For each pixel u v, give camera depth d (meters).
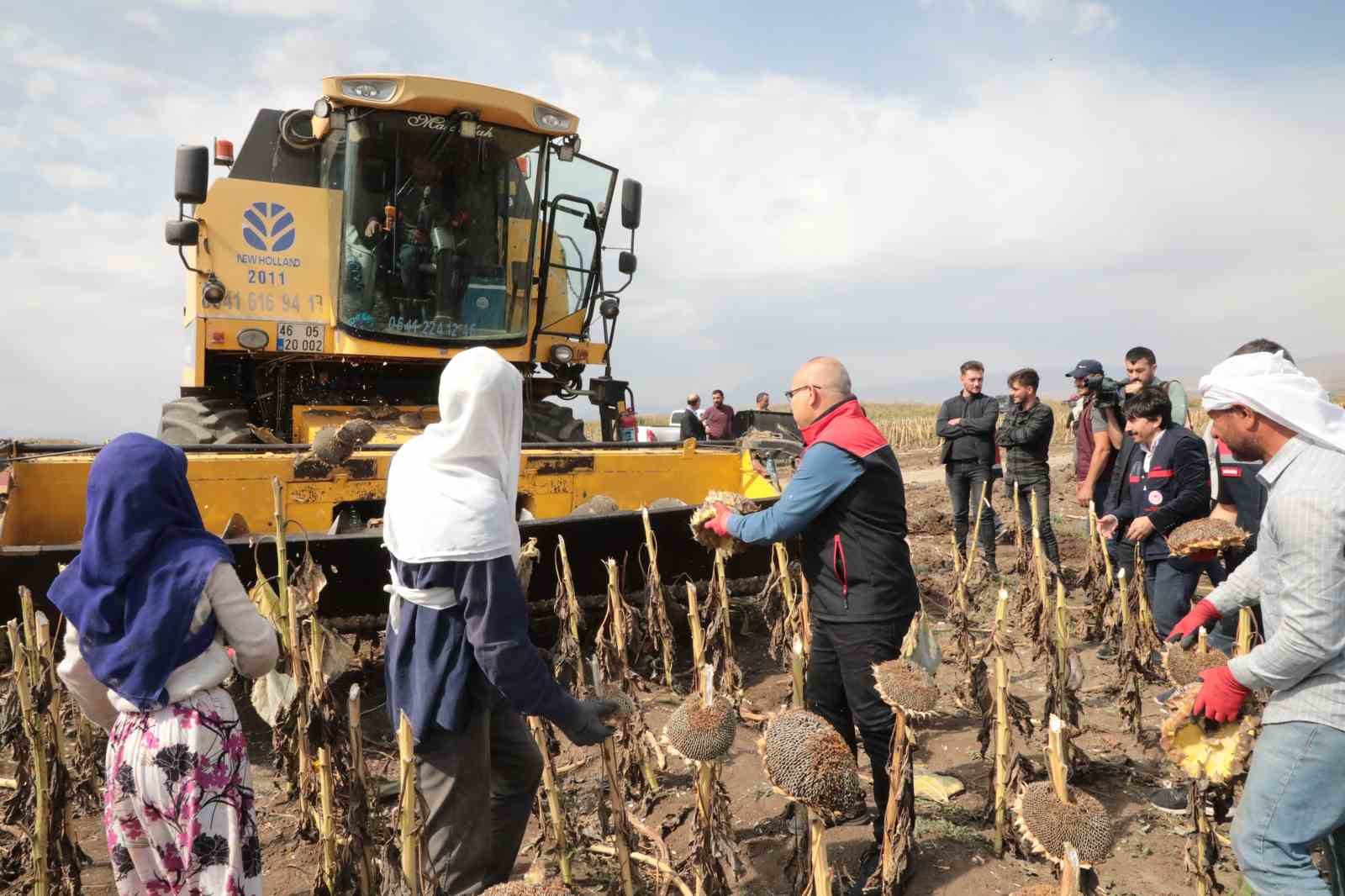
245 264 6.78
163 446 2.39
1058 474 17.66
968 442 8.78
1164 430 5.04
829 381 3.36
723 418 15.16
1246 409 2.50
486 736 2.64
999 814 3.46
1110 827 2.29
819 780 2.12
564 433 7.91
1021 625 6.51
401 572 2.58
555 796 3.29
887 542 3.28
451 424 2.51
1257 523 4.72
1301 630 2.30
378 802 3.49
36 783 3.00
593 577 5.34
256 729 4.83
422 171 7.10
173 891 2.37
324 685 2.96
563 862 3.28
